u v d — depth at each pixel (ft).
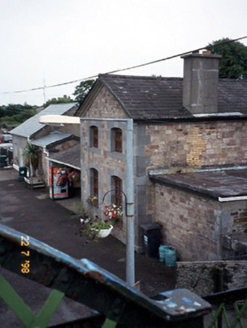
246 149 44.21
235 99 46.52
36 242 4.27
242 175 39.65
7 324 26.13
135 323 4.64
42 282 4.29
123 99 41.01
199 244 34.99
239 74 93.66
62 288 4.33
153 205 41.37
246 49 93.91
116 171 43.88
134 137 39.63
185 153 41.63
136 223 40.96
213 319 8.93
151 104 41.32
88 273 4.32
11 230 4.21
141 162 40.01
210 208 33.19
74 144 69.92
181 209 37.17
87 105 50.03
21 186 75.00
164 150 40.73
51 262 4.30
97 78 44.78
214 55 40.96
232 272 25.39
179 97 44.16
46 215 54.49
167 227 39.68
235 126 43.24
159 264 38.01
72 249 41.75
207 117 40.75
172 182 37.04
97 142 49.34
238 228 32.65
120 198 44.57
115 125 43.04
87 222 44.98
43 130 76.54
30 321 4.09
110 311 4.51
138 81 45.83
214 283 25.64
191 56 40.14
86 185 52.65
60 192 63.52
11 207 59.06
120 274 35.65
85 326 5.84
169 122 40.01
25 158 77.82
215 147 42.70
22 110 172.76
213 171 42.34
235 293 8.71
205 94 41.24
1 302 28.96
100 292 4.47
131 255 23.79
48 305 4.29
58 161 62.80
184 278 26.55
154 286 33.09
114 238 44.91
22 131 84.69
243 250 29.99
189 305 4.94
